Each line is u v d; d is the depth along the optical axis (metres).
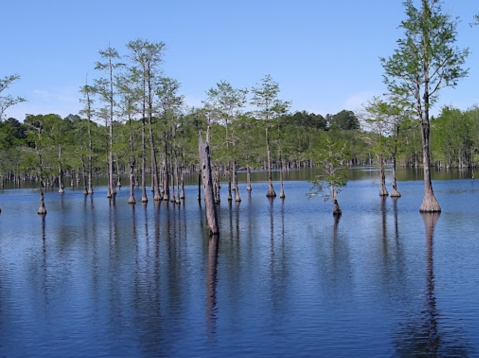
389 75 42.81
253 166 73.50
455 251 26.80
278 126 67.56
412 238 31.12
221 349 14.59
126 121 73.94
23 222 45.31
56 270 25.19
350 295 19.41
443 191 66.38
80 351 14.80
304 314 17.36
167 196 64.06
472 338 14.85
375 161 71.19
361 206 51.59
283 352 14.23
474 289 19.73
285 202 58.91
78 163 86.75
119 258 27.70
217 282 21.97
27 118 56.81
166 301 19.38
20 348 15.14
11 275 24.36
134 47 58.97
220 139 61.44
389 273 22.62
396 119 60.00
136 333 16.08
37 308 18.97
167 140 67.56
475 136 121.75
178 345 14.99
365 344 14.62
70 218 47.62
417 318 16.66
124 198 71.81
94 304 19.28
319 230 35.75
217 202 59.81
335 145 45.34
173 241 32.62
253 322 16.72
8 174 137.25
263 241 31.78
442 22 40.81
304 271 23.50
